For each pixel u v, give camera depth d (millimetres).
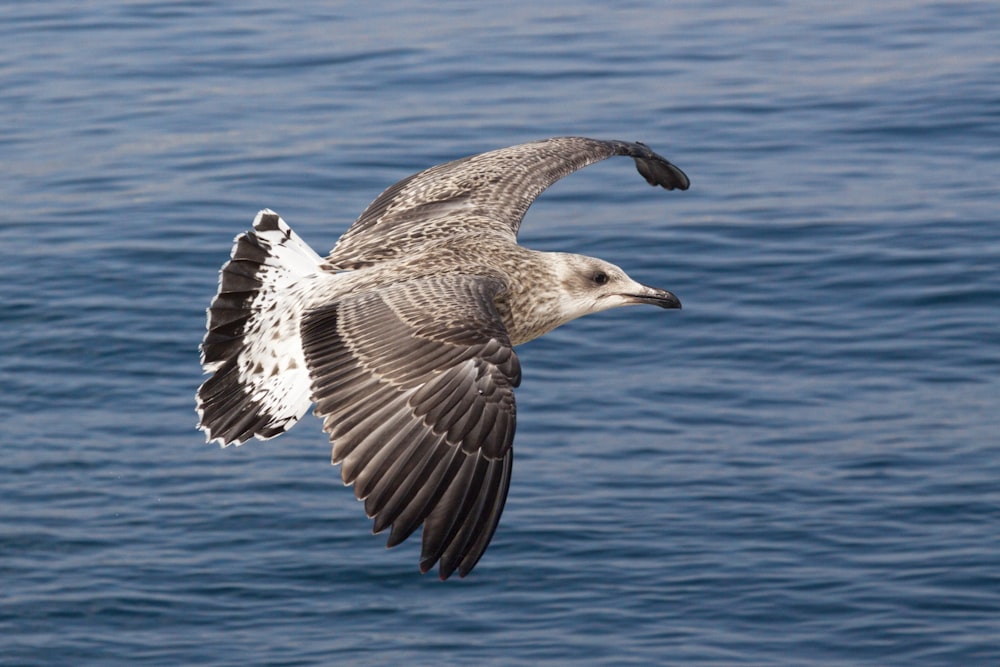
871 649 11508
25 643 11922
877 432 14227
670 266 17219
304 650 11820
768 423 14422
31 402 15008
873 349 15594
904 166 20172
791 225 18234
